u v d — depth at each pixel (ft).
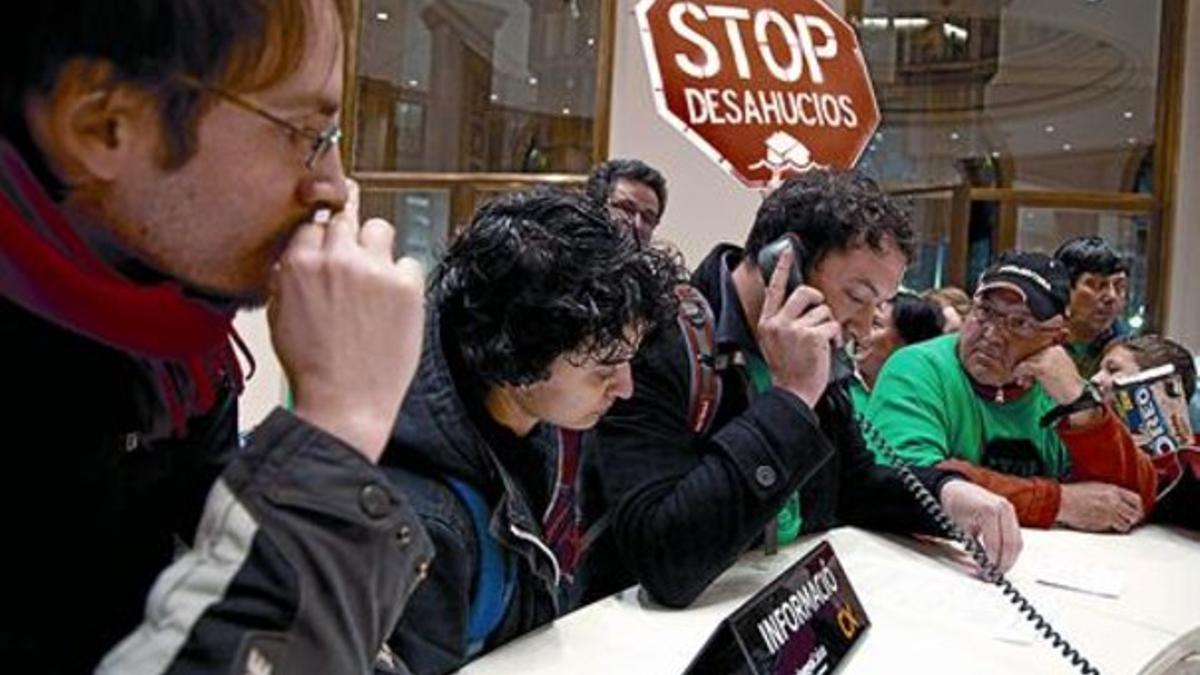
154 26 1.55
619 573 4.42
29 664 1.74
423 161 18.30
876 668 3.74
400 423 3.10
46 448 1.74
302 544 1.76
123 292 1.70
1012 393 6.55
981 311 6.48
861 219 4.55
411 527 1.89
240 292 1.81
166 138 1.62
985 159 20.51
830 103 5.14
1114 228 20.13
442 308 3.29
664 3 4.67
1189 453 6.31
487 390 3.29
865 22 20.16
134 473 1.88
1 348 1.69
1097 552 5.53
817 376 4.41
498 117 18.01
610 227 3.37
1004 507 5.13
